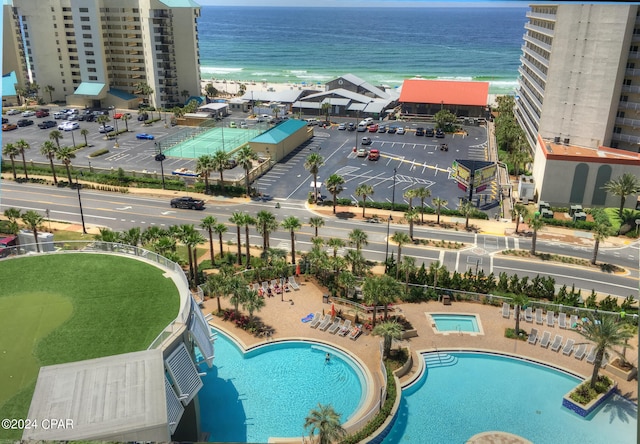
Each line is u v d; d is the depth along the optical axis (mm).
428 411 47938
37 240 74750
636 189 87250
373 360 54406
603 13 96250
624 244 83500
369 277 62250
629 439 44688
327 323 60531
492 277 68438
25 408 35844
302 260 74188
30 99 195375
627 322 57688
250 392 50281
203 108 169000
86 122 162500
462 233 86625
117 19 179625
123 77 187875
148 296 48625
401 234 70625
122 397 33656
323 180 111562
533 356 55719
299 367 54062
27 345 41938
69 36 185000
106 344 42000
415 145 138875
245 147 109312
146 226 89062
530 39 135625
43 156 126500
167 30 179250
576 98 102812
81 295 48969
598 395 48719
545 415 47562
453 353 56500
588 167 92938
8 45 191000
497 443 44000
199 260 76562
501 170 118188
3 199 101062
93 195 104062
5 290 49938
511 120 139750
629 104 99562
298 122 140000
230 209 96750
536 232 80625
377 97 185750
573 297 64562
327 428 38781
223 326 60406
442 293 67250
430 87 174625
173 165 120250
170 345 40375
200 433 44719
